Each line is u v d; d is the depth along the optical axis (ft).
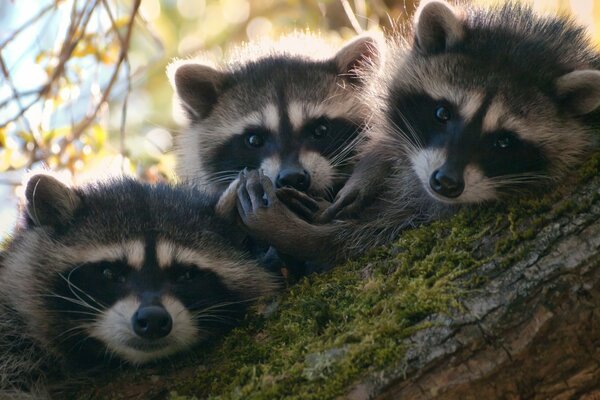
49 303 29.50
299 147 40.78
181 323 28.35
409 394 22.56
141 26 48.70
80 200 31.12
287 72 43.70
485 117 31.09
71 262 29.58
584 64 32.30
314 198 37.52
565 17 35.27
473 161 30.58
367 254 28.71
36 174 30.86
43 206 31.04
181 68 44.80
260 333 26.81
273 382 23.61
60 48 41.42
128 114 52.26
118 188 32.30
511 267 24.17
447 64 33.12
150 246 29.73
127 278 29.35
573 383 22.91
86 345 29.12
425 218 32.78
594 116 31.24
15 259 31.01
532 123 30.60
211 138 44.06
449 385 22.52
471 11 35.22
